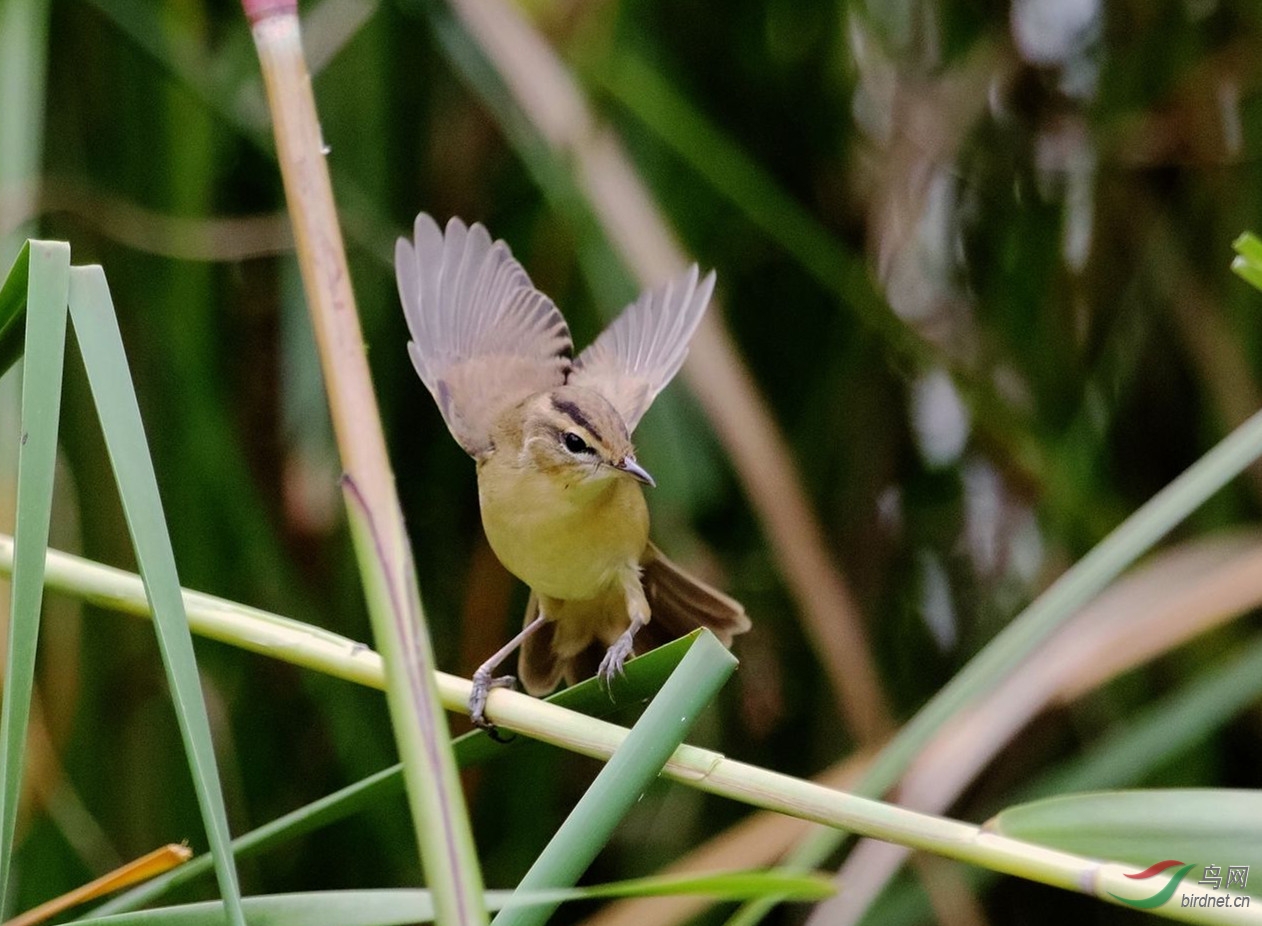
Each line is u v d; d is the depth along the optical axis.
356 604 5.03
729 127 5.07
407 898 4.82
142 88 5.01
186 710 4.79
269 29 4.81
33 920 4.84
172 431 5.02
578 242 5.01
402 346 5.05
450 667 5.06
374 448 4.79
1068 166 5.07
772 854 4.98
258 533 5.02
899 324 5.05
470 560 5.07
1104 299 5.07
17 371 4.90
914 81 5.06
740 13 5.06
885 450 5.08
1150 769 4.98
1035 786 5.00
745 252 5.07
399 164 5.04
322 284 4.80
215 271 5.04
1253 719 5.05
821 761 5.06
